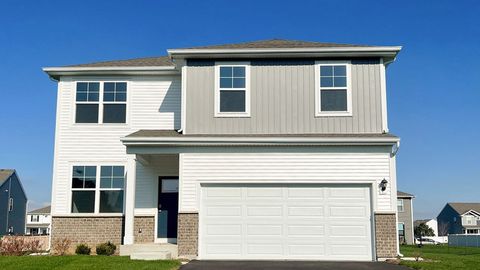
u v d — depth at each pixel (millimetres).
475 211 76812
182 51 17422
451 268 13195
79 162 19062
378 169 16016
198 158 16359
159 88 19578
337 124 17094
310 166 16156
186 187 16203
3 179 54031
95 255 15961
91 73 19453
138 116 19375
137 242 18297
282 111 17281
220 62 17672
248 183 16203
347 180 16016
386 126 17031
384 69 17438
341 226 15938
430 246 45250
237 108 17391
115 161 19016
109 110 19406
